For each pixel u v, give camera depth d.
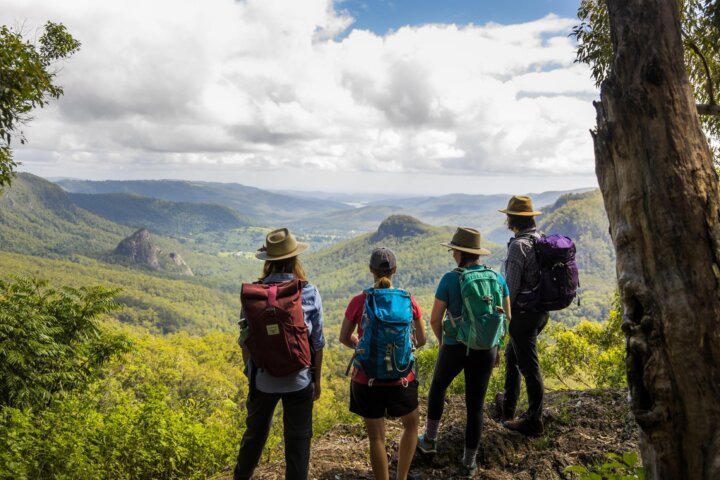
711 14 3.84
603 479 1.87
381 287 3.18
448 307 3.35
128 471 4.47
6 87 7.07
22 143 7.92
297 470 2.98
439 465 3.59
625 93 1.80
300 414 3.03
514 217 3.85
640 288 1.69
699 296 1.60
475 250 3.35
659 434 1.62
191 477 4.60
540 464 3.40
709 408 1.55
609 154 1.85
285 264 3.19
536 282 3.57
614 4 1.93
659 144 1.71
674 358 1.60
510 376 4.13
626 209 1.76
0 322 5.87
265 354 2.88
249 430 3.10
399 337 2.98
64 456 3.76
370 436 3.13
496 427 3.95
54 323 7.05
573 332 10.12
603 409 4.27
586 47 4.98
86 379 7.00
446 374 3.43
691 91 1.79
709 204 1.66
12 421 4.11
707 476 1.51
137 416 4.99
